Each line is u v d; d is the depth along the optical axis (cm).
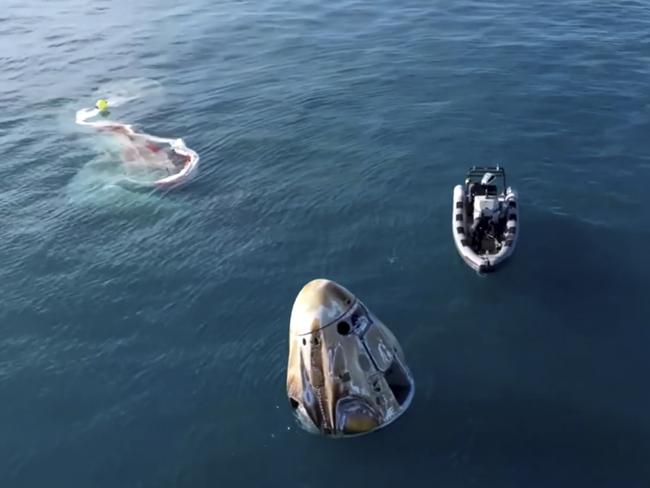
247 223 2408
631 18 4206
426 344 1816
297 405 1553
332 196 2516
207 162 2852
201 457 1558
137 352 1888
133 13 5194
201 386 1752
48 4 5569
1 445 1639
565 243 2166
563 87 3269
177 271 2194
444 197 2447
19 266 2286
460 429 1559
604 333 1828
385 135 2933
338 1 5066
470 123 2975
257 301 2030
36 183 2814
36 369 1858
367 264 2142
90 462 1579
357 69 3709
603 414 1589
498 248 2078
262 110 3316
